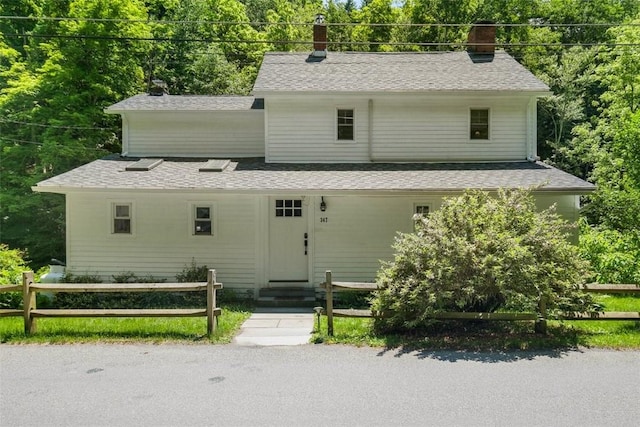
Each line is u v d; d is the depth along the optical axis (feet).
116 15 71.36
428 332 26.86
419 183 40.70
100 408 17.04
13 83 70.28
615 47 81.82
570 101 91.66
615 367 21.36
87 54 71.36
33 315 26.68
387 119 47.70
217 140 51.88
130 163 47.88
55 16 74.64
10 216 69.31
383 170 45.01
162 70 97.96
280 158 47.85
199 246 43.09
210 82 98.12
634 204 55.42
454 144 47.73
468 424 15.71
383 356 23.12
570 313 26.37
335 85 47.42
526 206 28.99
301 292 42.32
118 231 43.14
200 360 22.61
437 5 112.57
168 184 40.86
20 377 20.24
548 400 17.66
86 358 22.86
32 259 69.67
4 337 25.94
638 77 70.79
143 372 20.88
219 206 43.09
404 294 25.89
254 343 25.72
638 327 27.96
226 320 31.01
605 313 26.53
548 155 99.86
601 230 59.72
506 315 25.54
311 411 16.72
